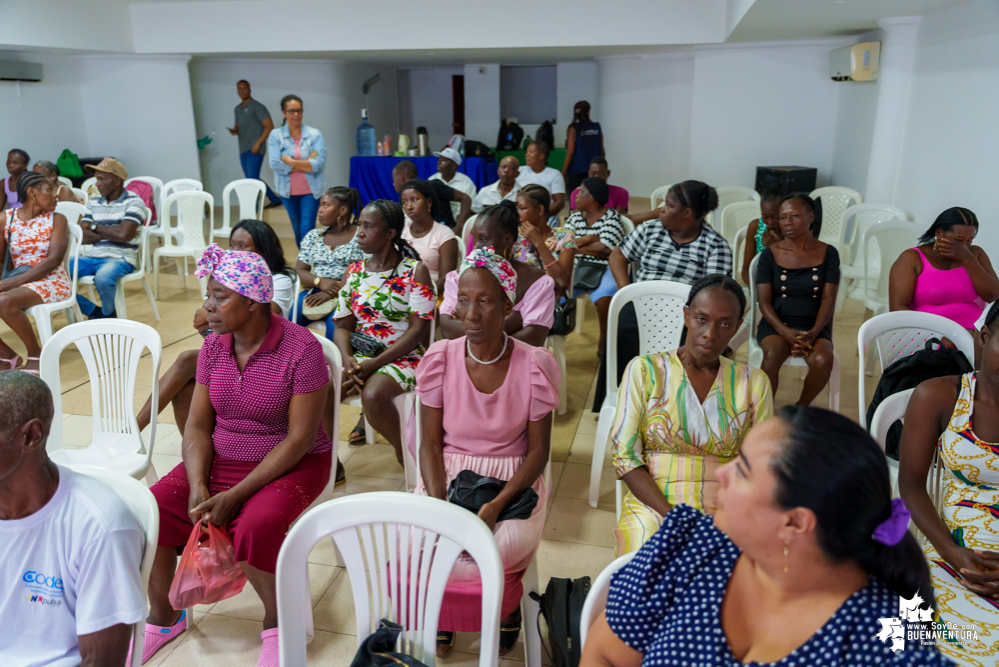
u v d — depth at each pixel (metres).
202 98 10.55
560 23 6.86
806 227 3.20
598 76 10.87
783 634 0.93
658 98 9.98
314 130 6.75
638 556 1.10
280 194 6.87
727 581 1.02
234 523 1.96
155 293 5.98
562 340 3.66
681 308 3.00
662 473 1.98
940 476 1.89
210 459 2.15
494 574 1.35
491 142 12.29
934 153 4.80
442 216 5.50
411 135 14.71
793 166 7.57
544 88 14.12
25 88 8.34
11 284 4.00
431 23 7.14
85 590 1.35
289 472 2.11
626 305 3.28
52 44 7.35
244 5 7.64
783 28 5.95
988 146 3.92
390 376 2.83
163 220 5.91
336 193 3.81
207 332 2.87
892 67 5.39
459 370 2.11
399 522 1.44
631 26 6.75
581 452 3.35
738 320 1.93
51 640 1.40
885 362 2.72
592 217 4.25
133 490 1.52
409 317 2.92
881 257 4.25
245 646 2.11
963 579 1.59
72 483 1.37
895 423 2.23
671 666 0.99
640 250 3.55
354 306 2.95
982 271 3.10
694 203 3.26
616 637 1.10
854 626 0.89
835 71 6.54
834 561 0.90
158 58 8.88
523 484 2.00
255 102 8.80
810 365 3.11
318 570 2.46
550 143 11.77
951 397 1.73
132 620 1.37
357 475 3.11
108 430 2.59
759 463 0.90
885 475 0.87
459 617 1.83
